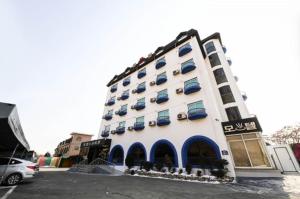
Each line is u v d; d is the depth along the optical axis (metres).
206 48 22.50
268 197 6.32
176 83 18.98
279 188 8.14
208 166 12.56
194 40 19.86
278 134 30.73
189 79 17.92
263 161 12.54
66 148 45.25
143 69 25.53
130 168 17.39
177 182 10.46
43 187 7.78
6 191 6.57
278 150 17.38
